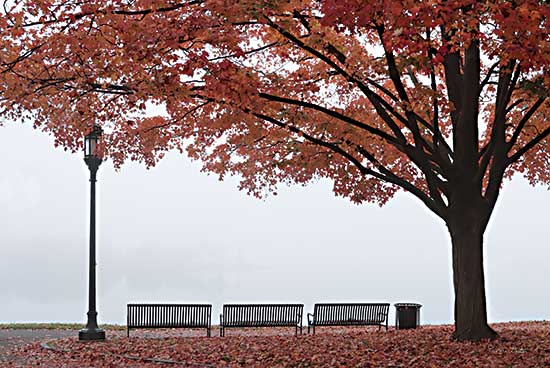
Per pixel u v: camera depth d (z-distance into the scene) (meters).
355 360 13.53
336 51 14.56
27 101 14.16
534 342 14.98
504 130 15.71
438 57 11.65
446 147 16.70
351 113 16.81
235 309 18.92
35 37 13.52
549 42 11.38
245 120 15.07
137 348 16.38
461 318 15.72
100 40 12.76
